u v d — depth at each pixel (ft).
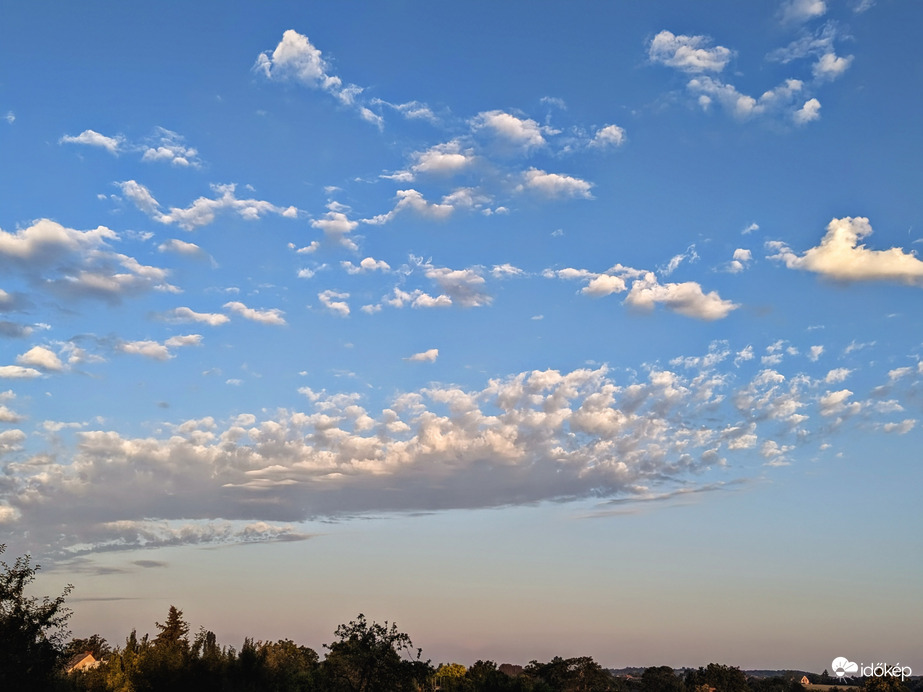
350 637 183.73
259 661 206.59
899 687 309.42
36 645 121.70
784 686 520.01
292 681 210.79
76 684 153.69
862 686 317.83
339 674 181.37
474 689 299.79
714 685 501.15
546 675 419.74
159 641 211.61
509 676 306.96
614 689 477.77
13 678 116.67
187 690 189.26
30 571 124.36
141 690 188.03
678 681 506.07
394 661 180.86
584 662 428.15
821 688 509.35
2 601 121.08
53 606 125.29
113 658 212.23
